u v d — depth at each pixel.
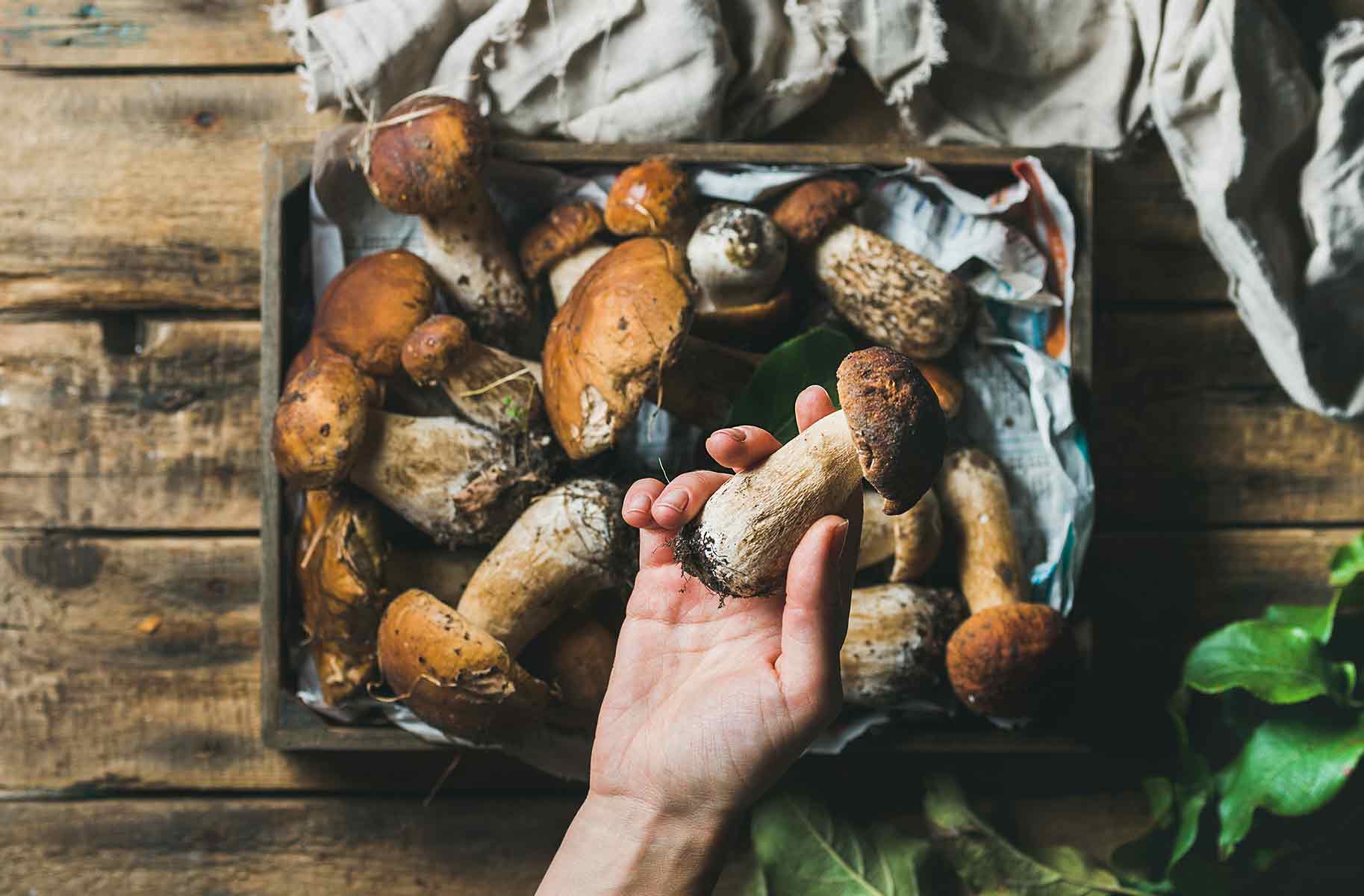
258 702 1.34
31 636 1.34
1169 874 1.25
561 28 1.24
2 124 1.33
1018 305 1.26
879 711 1.24
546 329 1.26
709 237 1.15
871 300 1.19
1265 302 1.28
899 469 0.78
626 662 0.88
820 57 1.27
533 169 1.23
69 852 1.34
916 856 1.28
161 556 1.34
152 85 1.33
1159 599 1.35
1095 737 1.29
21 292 1.33
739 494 0.81
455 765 1.30
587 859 0.82
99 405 1.33
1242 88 1.22
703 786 0.80
